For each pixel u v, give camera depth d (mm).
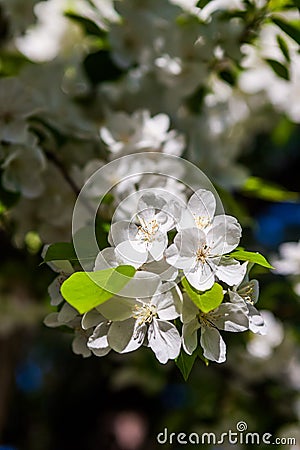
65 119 959
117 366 1590
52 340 1991
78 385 2084
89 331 722
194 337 697
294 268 1022
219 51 999
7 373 1620
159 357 687
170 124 1042
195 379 1304
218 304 676
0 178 909
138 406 1970
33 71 1006
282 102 1263
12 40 1186
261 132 1704
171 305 688
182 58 995
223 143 1127
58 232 954
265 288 1016
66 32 1191
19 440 2072
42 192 923
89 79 1003
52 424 2084
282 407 1219
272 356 1233
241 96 1262
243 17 958
